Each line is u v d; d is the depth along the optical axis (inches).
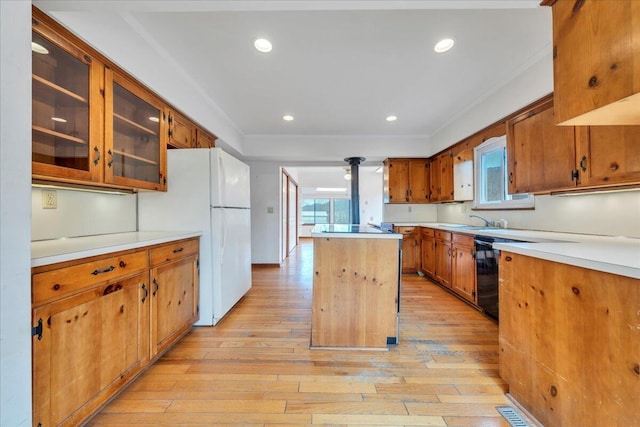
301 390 65.2
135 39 76.3
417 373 72.2
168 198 101.3
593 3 42.4
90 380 53.8
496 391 65.0
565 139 83.7
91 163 67.4
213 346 86.4
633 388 37.5
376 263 85.5
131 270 65.6
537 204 112.6
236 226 118.1
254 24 73.3
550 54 86.5
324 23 72.9
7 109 35.6
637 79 36.9
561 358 48.7
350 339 85.7
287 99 122.9
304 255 269.7
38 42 56.4
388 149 180.9
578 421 45.4
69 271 49.4
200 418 56.4
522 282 58.4
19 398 37.2
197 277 99.4
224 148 159.2
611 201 84.4
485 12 69.1
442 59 91.0
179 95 99.8
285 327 100.8
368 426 54.6
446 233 143.0
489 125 120.0
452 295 137.8
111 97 72.4
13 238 36.4
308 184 385.7
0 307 35.1
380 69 97.2
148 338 71.8
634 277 36.9
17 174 36.8
